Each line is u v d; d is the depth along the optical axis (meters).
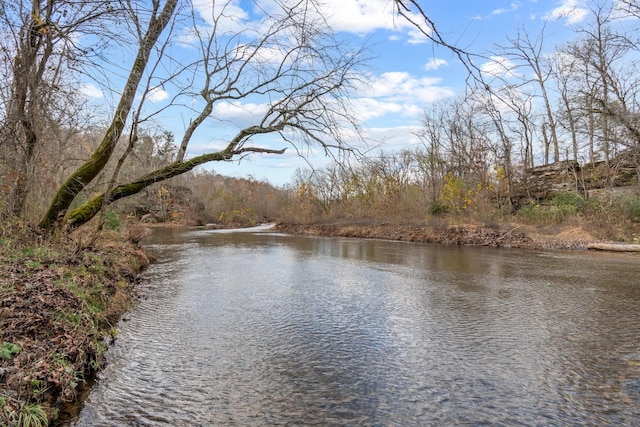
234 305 8.70
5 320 4.91
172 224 48.09
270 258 16.89
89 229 13.76
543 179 27.23
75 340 5.18
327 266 14.51
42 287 6.16
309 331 6.95
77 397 4.51
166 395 4.62
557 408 4.32
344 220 33.50
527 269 13.37
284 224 39.88
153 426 3.97
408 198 30.88
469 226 24.19
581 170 25.19
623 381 4.95
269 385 4.90
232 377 5.12
